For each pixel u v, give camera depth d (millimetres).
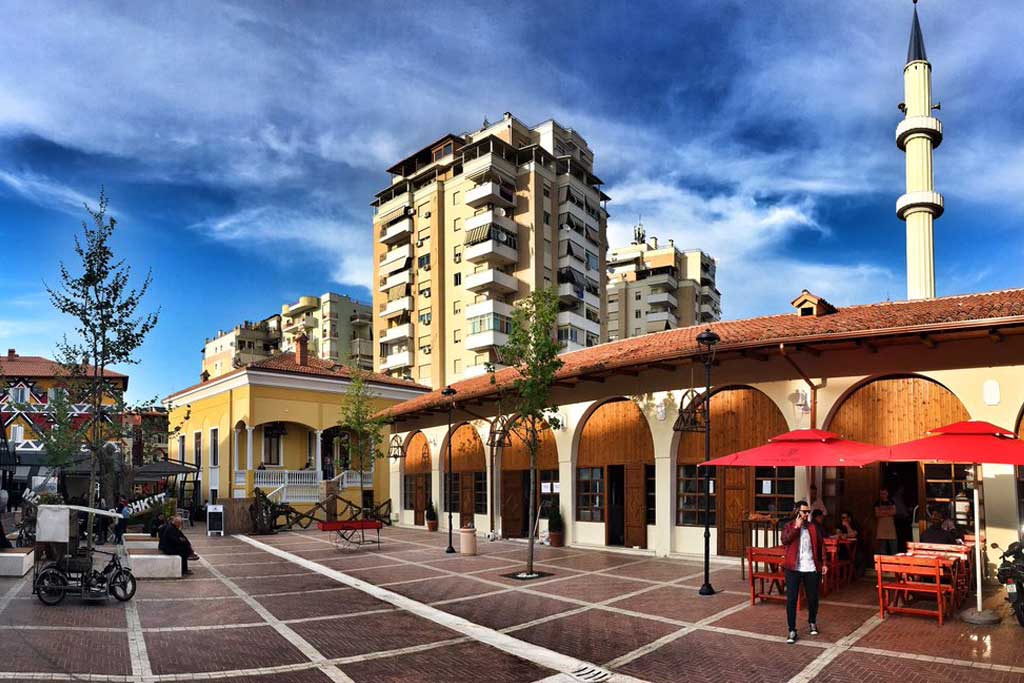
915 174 26750
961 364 13672
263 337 96750
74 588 12297
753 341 14445
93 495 14281
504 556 18953
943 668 8195
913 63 27547
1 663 8406
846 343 14227
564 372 18625
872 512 14656
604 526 20016
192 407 38031
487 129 64375
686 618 11133
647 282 87875
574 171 64312
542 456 22344
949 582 11359
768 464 12094
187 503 35781
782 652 9070
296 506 32062
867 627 10148
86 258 14508
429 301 62375
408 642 10008
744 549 14703
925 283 25875
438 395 26672
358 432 32250
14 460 23969
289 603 12891
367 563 18344
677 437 18141
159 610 12031
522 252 59312
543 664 8906
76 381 14750
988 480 13039
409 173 68875
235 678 8273
